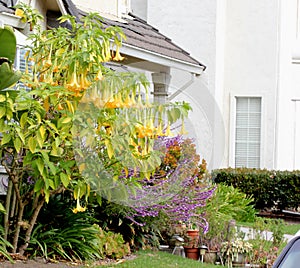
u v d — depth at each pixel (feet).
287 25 66.18
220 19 63.98
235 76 65.51
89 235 30.30
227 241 34.88
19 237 28.58
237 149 65.72
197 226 35.94
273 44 64.75
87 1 47.29
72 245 29.71
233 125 65.31
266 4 65.00
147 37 50.57
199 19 63.36
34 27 31.19
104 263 29.81
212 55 63.10
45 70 27.32
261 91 65.00
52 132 25.07
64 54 26.17
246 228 45.47
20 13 30.01
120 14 51.31
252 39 65.21
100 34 26.61
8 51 25.20
